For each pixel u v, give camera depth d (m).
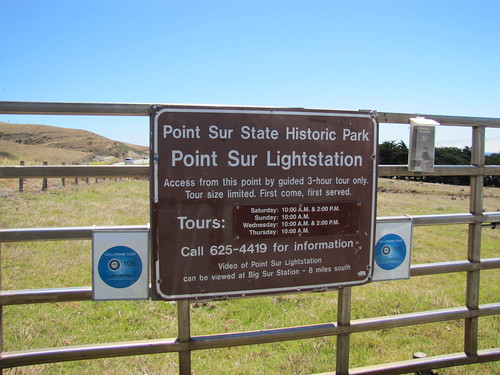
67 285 5.51
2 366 2.44
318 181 2.73
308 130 2.70
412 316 3.08
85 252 7.18
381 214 13.54
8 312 4.52
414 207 15.99
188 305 2.63
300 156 2.69
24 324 4.19
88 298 2.54
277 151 2.65
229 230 2.60
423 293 5.59
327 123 2.73
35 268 6.18
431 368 3.12
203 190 2.54
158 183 2.49
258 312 4.77
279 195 2.66
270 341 2.79
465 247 9.38
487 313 3.24
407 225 3.01
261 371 3.36
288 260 2.71
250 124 2.59
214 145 2.54
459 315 3.17
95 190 18.81
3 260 6.45
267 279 2.68
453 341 4.12
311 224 2.73
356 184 2.81
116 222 10.02
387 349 3.91
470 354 3.23
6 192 14.32
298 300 5.21
